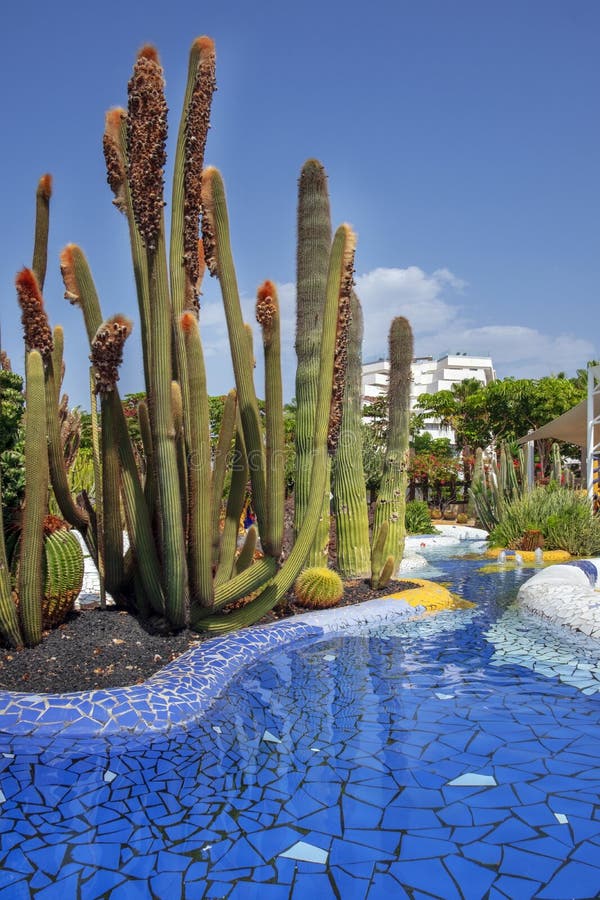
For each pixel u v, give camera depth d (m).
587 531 14.00
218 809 3.17
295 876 2.62
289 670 5.41
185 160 5.32
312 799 3.26
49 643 5.25
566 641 6.35
